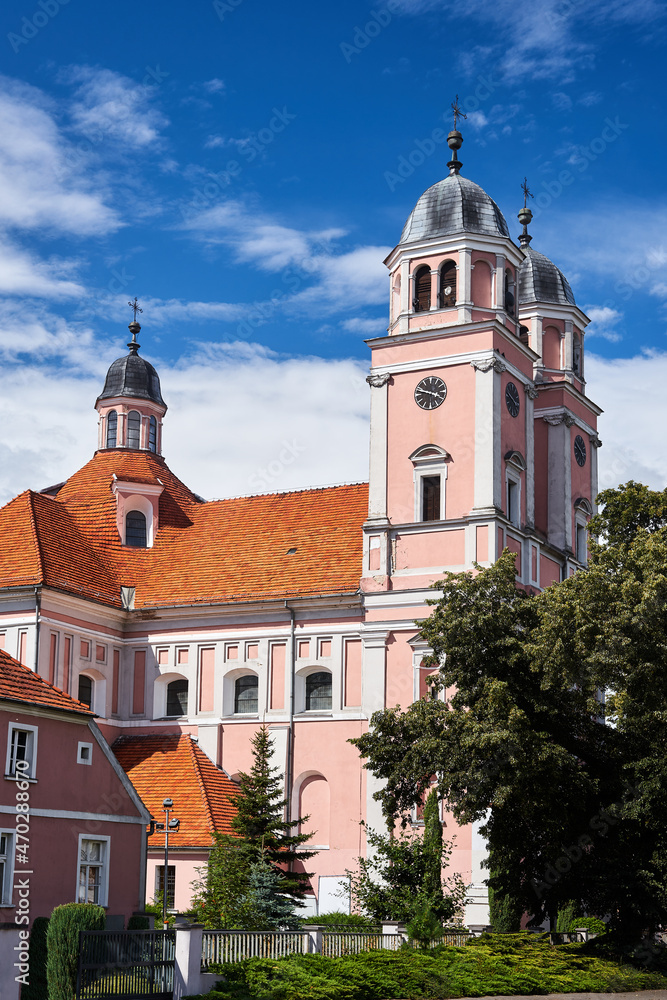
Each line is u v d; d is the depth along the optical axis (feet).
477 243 181.68
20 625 179.32
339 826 173.78
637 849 131.13
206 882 145.89
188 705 189.67
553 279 209.05
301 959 104.47
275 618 186.60
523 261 207.51
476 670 132.16
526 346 186.80
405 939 121.29
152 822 136.15
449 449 175.32
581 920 159.63
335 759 176.86
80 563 194.18
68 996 94.53
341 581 183.73
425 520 175.42
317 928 111.45
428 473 176.24
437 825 149.18
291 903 140.26
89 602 187.01
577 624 121.49
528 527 181.27
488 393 174.09
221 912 135.33
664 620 120.06
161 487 212.23
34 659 177.37
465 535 171.01
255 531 203.10
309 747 179.42
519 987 109.29
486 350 175.42
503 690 124.16
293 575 189.06
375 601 175.32
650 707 121.60
